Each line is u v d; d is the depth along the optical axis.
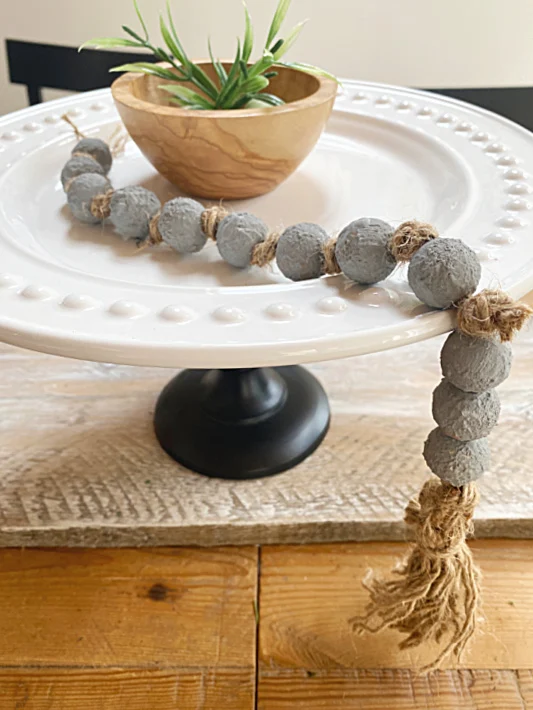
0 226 0.31
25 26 0.71
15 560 0.37
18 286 0.26
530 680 0.32
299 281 0.27
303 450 0.41
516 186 0.33
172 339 0.23
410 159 0.40
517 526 0.37
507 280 0.26
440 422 0.25
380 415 0.45
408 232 0.24
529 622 0.34
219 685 0.31
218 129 0.30
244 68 0.33
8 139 0.40
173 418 0.43
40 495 0.39
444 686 0.31
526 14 0.63
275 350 0.22
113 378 0.48
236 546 0.38
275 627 0.34
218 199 0.35
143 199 0.31
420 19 0.65
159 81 0.37
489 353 0.23
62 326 0.24
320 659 0.32
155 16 0.67
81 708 0.30
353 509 0.38
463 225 0.30
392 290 0.26
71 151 0.39
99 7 0.68
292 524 0.37
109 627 0.34
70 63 0.63
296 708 0.31
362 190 0.36
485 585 0.36
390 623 0.30
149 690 0.31
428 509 0.28
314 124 0.33
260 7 0.66
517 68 0.67
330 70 0.69
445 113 0.43
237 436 0.41
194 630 0.34
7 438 0.43
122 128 0.43
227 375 0.43
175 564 0.37
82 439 0.43
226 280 0.29
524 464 0.40
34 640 0.33
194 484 0.40
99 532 0.37
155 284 0.27
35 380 0.48
